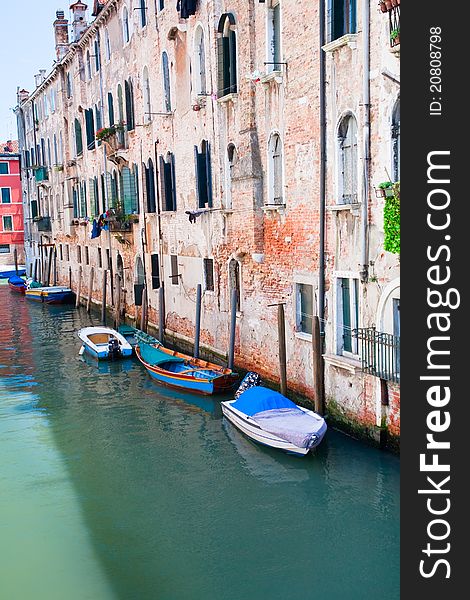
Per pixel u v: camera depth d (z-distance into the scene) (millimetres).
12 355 24188
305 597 8711
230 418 14711
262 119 15477
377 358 11477
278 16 14742
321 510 10844
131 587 9102
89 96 31641
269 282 15805
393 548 9742
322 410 13430
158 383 19000
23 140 49562
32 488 12242
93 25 28828
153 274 24031
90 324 30625
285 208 14781
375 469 11789
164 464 13094
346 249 12648
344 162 12773
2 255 54281
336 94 12602
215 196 18469
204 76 18953
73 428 15531
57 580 9305
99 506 11461
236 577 9219
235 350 17875
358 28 11797
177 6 19703
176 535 10359
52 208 42125
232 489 11789
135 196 25953
